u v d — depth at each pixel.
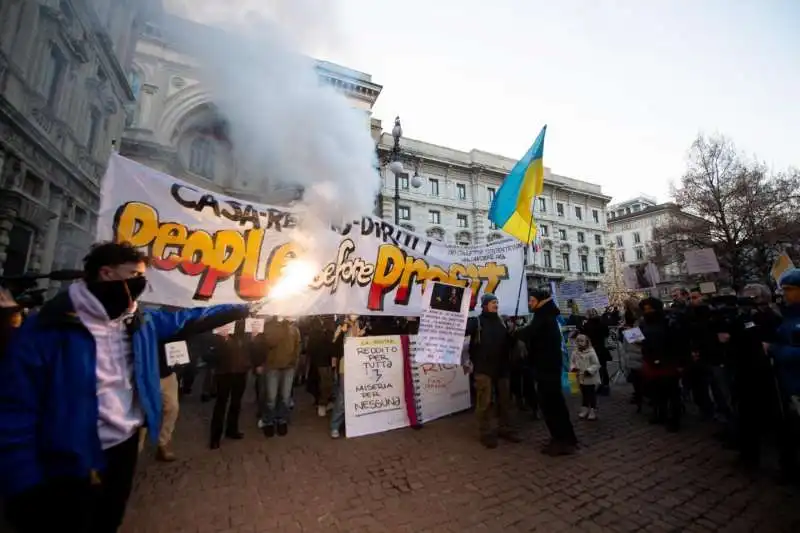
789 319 2.99
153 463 3.95
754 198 20.50
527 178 5.89
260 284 4.14
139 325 1.89
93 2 11.14
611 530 2.65
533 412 5.85
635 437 4.77
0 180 7.64
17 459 1.30
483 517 2.83
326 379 6.18
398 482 3.44
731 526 2.70
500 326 4.75
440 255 5.92
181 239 3.70
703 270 7.92
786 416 3.31
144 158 15.21
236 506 3.00
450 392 5.95
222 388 4.57
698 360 5.56
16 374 1.38
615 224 57.28
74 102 10.38
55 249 9.82
